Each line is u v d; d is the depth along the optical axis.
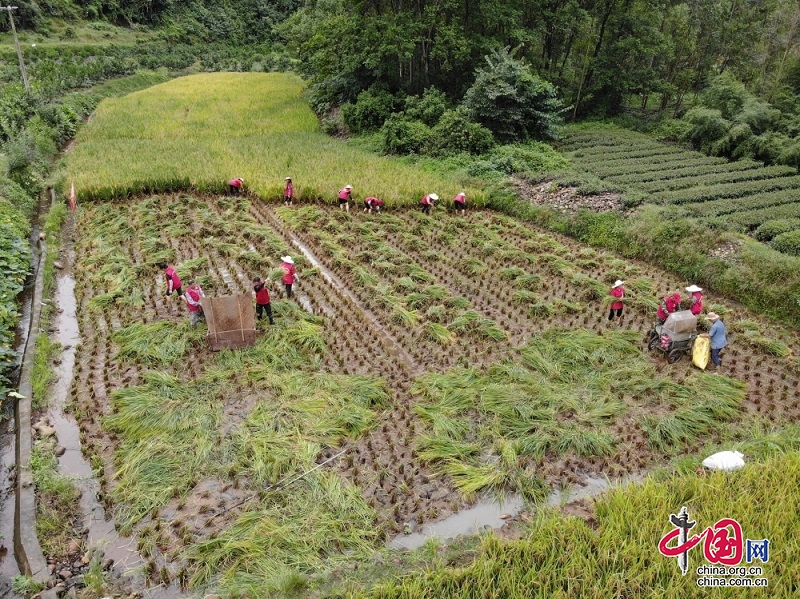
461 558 8.36
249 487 9.70
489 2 39.00
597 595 7.35
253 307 13.77
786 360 13.64
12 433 11.39
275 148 32.91
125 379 12.54
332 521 8.90
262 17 88.44
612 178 27.41
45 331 14.58
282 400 11.75
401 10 39.62
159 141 34.59
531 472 10.03
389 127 34.25
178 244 19.80
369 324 14.98
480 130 31.56
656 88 44.00
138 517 9.01
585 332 14.46
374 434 11.02
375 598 7.55
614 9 42.50
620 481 9.85
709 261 17.86
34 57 58.34
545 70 44.75
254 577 8.05
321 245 19.72
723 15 45.38
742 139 33.25
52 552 8.49
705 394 12.09
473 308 16.05
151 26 77.56
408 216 23.41
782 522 8.38
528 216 23.72
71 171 26.86
